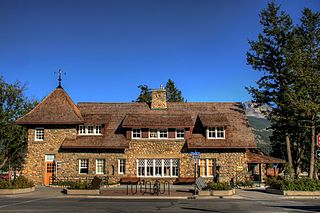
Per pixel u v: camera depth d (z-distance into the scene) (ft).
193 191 108.78
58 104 146.51
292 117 146.92
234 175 135.85
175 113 153.48
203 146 135.33
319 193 100.07
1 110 177.58
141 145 139.44
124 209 68.18
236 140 138.41
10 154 189.47
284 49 157.28
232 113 154.71
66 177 137.39
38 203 78.48
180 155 138.21
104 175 137.08
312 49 153.28
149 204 77.61
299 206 74.74
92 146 136.36
